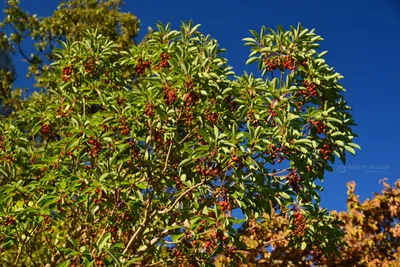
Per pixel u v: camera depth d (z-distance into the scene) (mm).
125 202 6957
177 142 7543
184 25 8078
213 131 6219
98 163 7070
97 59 8391
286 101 6949
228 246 7223
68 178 6441
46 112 8469
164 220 7988
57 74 8742
